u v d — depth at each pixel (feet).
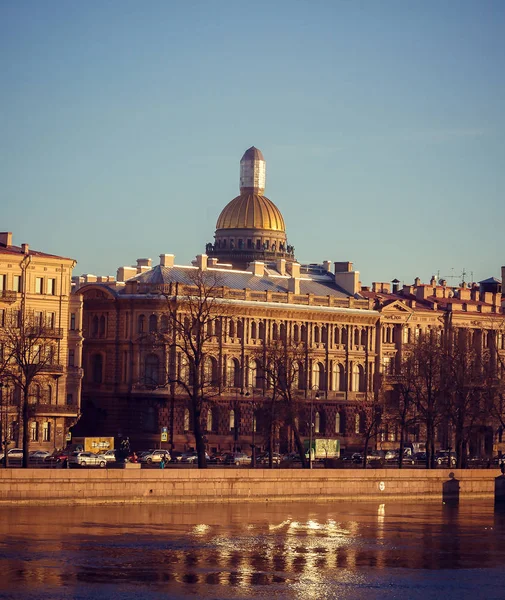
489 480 619.26
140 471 523.29
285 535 474.90
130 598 370.53
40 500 503.61
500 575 419.33
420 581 406.21
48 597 367.86
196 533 468.34
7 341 617.62
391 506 575.38
